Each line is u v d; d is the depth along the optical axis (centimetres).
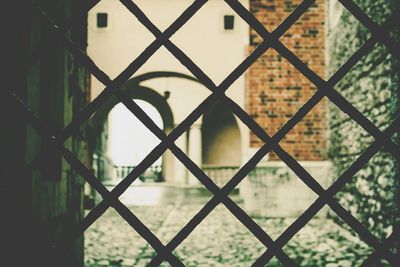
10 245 194
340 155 853
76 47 171
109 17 2056
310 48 994
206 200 1421
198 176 166
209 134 2517
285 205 945
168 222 898
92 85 1928
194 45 2091
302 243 645
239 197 1475
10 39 198
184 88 2517
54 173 293
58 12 289
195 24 2094
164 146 167
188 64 166
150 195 1659
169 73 2084
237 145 2503
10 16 199
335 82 167
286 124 166
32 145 217
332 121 925
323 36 992
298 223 164
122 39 2059
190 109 2509
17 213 201
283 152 165
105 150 2875
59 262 188
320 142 989
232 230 785
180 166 2619
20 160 204
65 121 309
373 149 166
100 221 876
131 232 750
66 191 313
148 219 942
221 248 623
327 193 164
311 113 991
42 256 192
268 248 163
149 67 2059
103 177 2631
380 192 612
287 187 945
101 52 2052
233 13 2094
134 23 2064
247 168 165
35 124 171
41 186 237
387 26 166
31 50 206
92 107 171
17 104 171
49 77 302
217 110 2475
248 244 652
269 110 1020
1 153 195
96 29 2055
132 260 541
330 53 934
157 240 166
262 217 943
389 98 565
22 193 204
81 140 390
